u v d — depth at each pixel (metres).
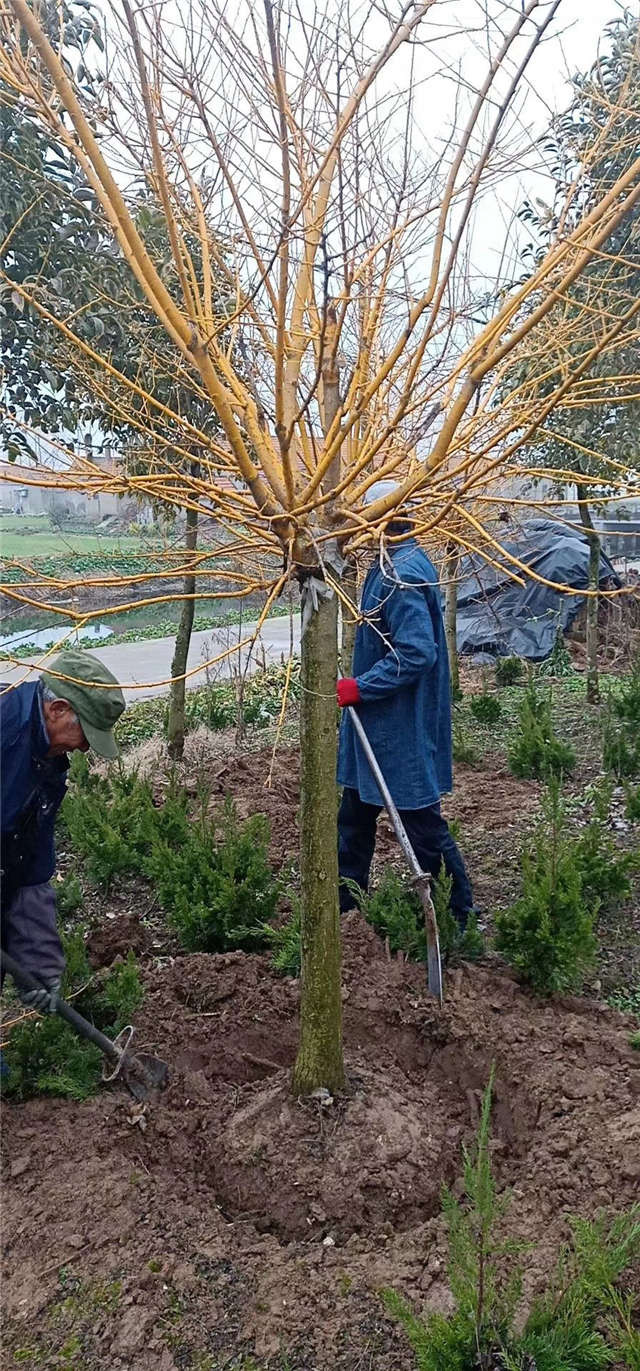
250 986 3.45
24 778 2.65
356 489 2.42
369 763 3.50
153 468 3.37
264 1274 2.24
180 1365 2.02
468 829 5.46
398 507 2.45
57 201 3.38
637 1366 1.74
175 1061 3.08
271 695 9.24
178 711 6.77
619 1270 1.91
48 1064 2.91
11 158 2.99
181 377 3.34
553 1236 2.26
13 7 1.66
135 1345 2.06
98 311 3.57
